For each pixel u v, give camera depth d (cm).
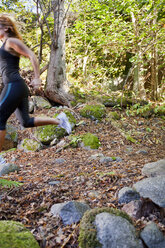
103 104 691
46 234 186
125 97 739
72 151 448
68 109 637
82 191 251
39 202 234
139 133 540
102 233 160
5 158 430
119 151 434
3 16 205
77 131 545
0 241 152
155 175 241
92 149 455
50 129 508
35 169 352
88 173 306
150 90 920
